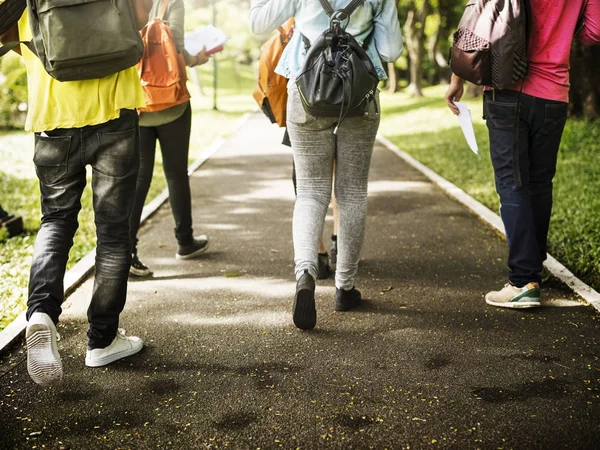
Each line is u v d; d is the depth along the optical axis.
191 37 4.98
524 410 2.92
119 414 2.95
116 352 3.45
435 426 2.81
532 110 3.91
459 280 4.68
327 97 3.38
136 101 3.19
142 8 3.08
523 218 3.98
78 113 3.07
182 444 2.72
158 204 7.14
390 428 2.80
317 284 4.61
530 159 4.13
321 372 3.32
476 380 3.21
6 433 2.80
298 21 3.62
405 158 11.02
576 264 4.86
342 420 2.88
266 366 3.40
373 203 7.37
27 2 2.92
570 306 4.12
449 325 3.88
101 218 3.25
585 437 2.71
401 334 3.76
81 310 4.21
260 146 12.71
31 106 3.13
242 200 7.66
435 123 17.47
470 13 3.86
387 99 32.22
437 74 54.69
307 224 3.70
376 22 3.65
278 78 4.21
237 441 2.73
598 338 3.66
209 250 5.59
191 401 3.06
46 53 2.91
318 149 3.74
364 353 3.53
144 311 4.19
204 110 22.27
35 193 8.18
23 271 5.09
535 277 4.06
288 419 2.89
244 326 3.93
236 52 38.50
